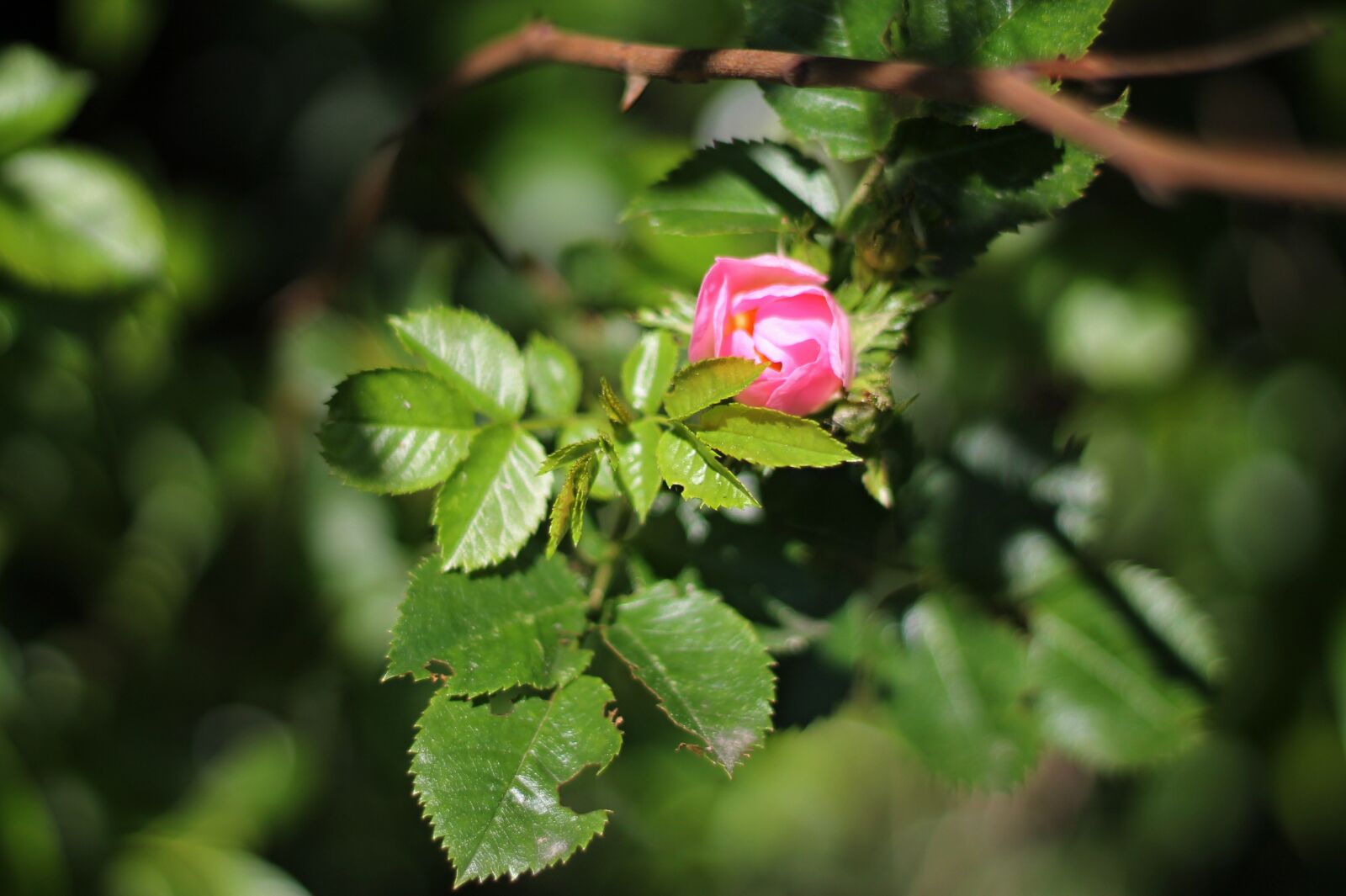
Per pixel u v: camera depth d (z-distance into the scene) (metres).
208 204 1.01
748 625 0.81
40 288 0.91
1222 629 1.05
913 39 0.82
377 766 1.03
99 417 0.97
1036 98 0.77
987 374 1.01
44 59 0.92
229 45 1.05
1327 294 1.04
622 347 0.90
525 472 0.81
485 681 0.79
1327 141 1.02
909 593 0.87
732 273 0.80
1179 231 1.02
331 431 0.81
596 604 0.82
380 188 0.94
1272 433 1.04
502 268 0.94
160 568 1.00
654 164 0.98
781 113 0.83
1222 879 1.27
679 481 0.80
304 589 0.99
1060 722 0.86
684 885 1.28
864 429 0.81
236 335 1.02
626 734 0.94
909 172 0.83
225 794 1.00
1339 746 1.04
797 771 1.39
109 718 1.00
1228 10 1.01
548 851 0.78
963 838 1.46
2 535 0.97
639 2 1.03
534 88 1.04
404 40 1.07
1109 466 1.04
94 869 0.98
